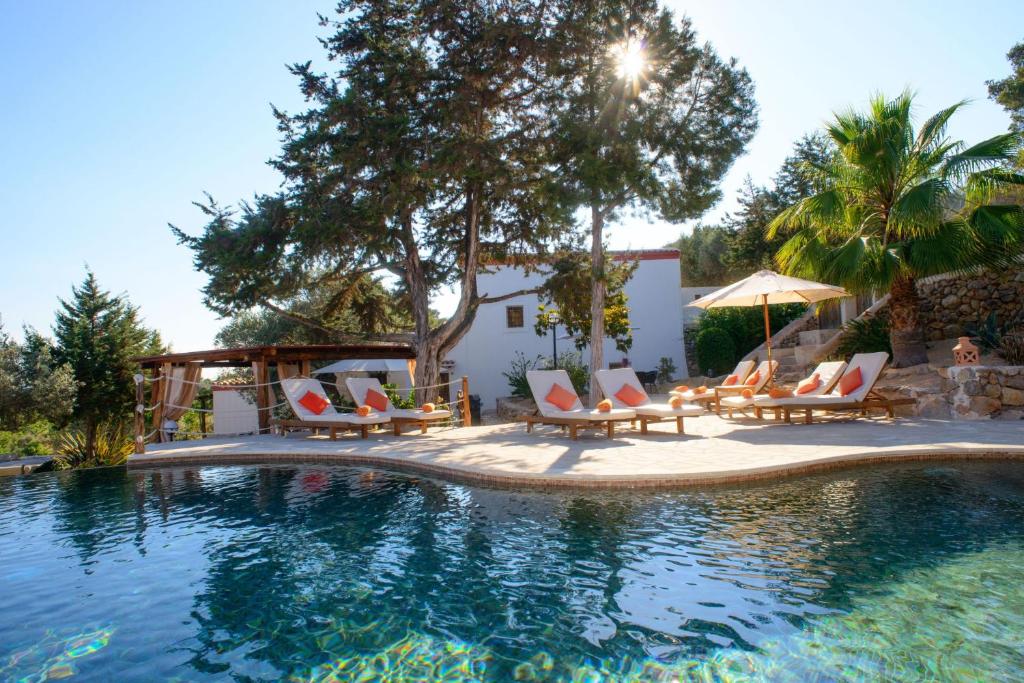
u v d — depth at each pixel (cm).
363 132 1573
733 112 1472
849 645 334
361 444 1191
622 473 729
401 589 451
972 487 657
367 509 709
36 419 2803
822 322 2133
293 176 1717
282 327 3188
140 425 1255
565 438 1111
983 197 1165
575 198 1422
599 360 1570
